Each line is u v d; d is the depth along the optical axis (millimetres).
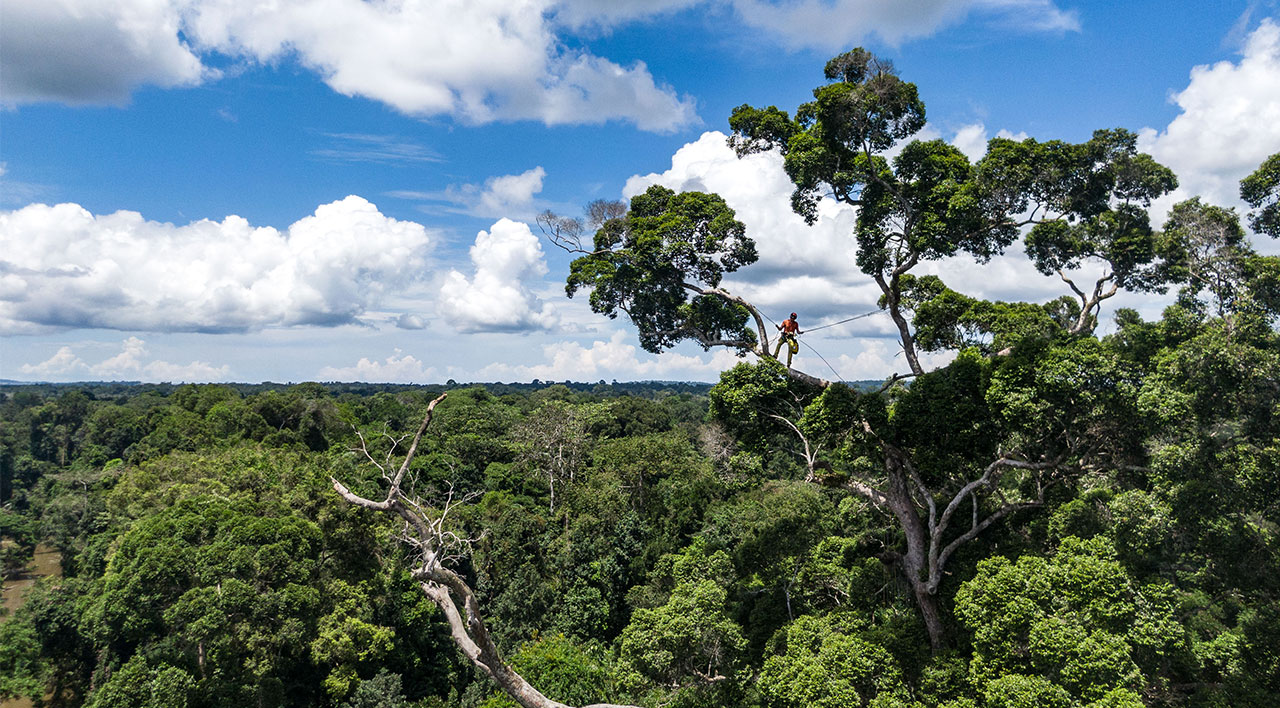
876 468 31750
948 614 23359
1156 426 19719
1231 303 23031
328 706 34844
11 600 42312
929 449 24047
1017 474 28016
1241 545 18875
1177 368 19781
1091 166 26781
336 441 89375
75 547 50594
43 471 74125
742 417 26844
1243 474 18516
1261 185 23938
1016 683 17125
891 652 21438
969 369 23641
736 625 23516
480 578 47781
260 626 30531
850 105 23281
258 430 84500
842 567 27969
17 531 52438
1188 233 25312
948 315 28500
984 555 23828
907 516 25172
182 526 34688
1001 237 27016
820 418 24656
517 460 75312
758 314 28328
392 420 107438
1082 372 20250
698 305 30812
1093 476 25328
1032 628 17828
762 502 53156
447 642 44156
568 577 47500
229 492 43875
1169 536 19797
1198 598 21938
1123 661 16719
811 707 19078
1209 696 18000
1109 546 19156
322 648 33500
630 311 31234
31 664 34312
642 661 22469
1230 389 19062
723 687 23297
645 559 47375
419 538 20531
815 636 22156
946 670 20188
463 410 103125
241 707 29344
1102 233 27078
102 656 33906
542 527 53406
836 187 25406
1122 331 25219
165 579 30328
